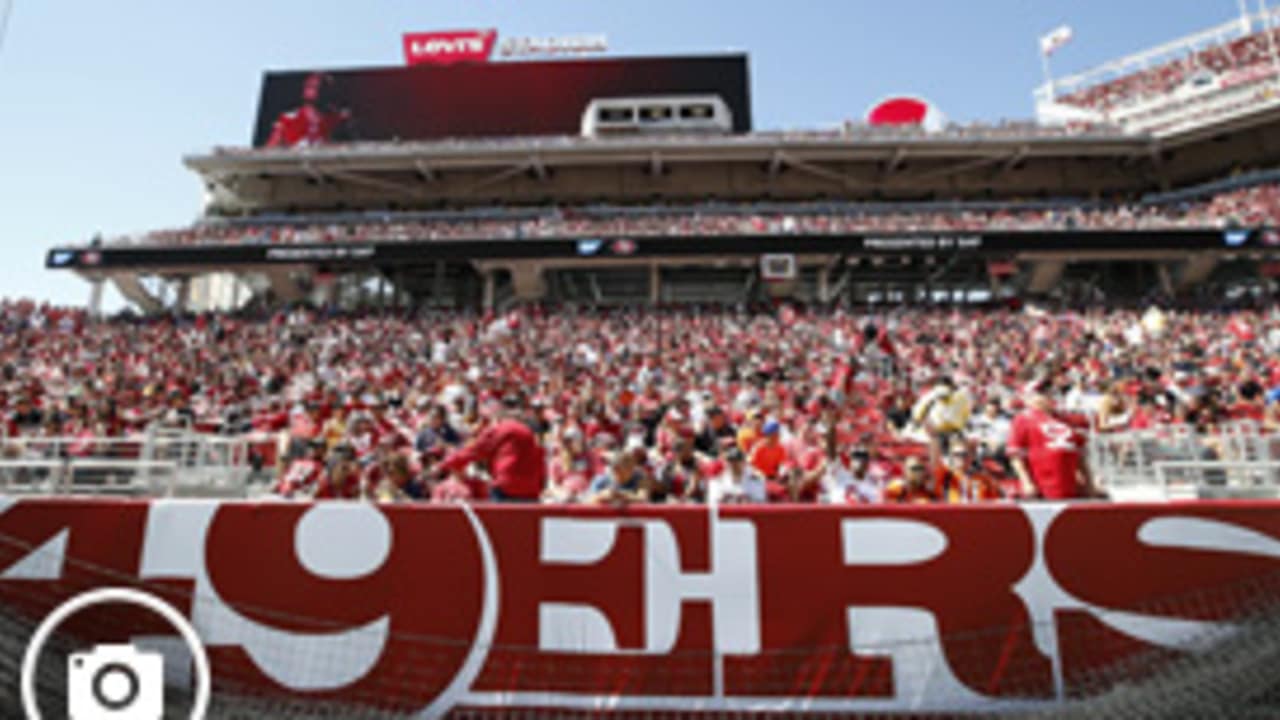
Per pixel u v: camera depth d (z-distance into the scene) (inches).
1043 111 1760.6
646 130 1560.0
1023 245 1159.6
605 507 157.8
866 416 484.1
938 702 144.3
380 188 1617.9
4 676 145.3
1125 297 1224.8
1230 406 429.1
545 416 410.6
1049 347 828.0
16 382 666.8
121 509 160.7
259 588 156.3
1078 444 208.8
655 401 441.4
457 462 212.5
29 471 238.7
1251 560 144.9
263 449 433.1
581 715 147.9
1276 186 1275.8
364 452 332.5
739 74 1619.1
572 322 1121.4
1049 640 145.2
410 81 1617.9
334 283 1416.1
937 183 1562.5
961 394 323.3
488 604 154.2
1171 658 140.9
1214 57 1563.7
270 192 1620.3
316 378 661.3
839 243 1193.4
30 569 157.0
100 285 1299.2
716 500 241.4
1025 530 151.3
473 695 150.1
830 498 260.1
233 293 1427.2
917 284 1486.2
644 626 152.1
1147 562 147.3
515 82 1617.9
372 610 154.8
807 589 151.7
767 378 601.6
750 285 1472.7
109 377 646.5
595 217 1501.0
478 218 1528.1
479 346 942.4
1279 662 133.6
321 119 1589.6
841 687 146.7
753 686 148.2
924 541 152.4
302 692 150.9
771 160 1544.0
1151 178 1507.1
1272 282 1195.9
